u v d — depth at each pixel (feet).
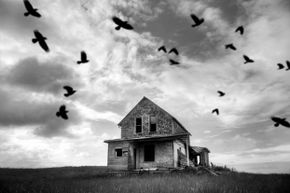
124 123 86.53
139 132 83.56
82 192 32.24
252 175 64.90
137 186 37.73
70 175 85.51
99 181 49.14
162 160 75.05
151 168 75.10
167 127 80.18
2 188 37.78
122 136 85.05
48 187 37.93
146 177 58.75
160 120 81.97
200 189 33.35
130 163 77.00
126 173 73.72
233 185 37.73
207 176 59.06
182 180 46.55
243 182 43.21
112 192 32.07
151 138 75.51
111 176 70.18
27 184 44.06
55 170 125.70
